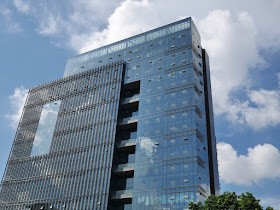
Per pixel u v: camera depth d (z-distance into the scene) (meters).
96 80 89.75
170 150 66.25
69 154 79.56
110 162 71.00
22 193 80.50
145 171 66.31
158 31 87.50
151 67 81.75
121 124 76.75
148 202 62.28
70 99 91.25
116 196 67.12
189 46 79.06
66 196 72.44
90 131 80.00
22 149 90.56
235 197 44.16
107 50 95.06
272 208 40.28
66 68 101.44
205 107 81.06
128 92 85.38
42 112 95.00
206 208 45.47
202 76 81.19
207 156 69.44
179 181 61.59
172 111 71.44
